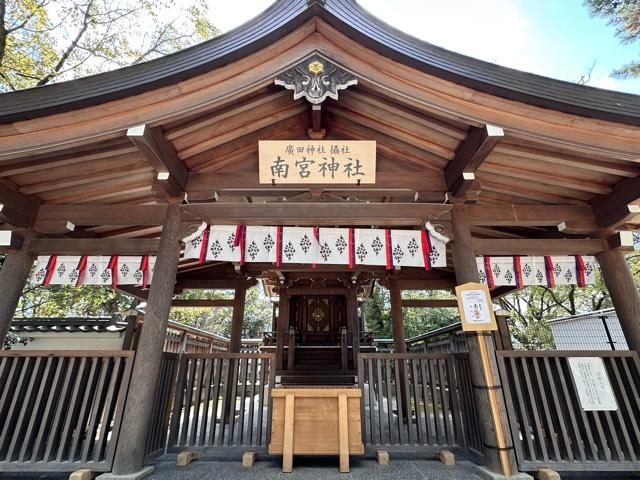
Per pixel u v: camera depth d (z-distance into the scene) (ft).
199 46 10.07
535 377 11.22
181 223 12.10
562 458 10.28
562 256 13.61
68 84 9.69
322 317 35.19
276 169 11.86
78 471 9.35
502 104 9.98
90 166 11.83
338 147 11.85
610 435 10.30
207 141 12.01
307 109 12.84
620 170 11.24
